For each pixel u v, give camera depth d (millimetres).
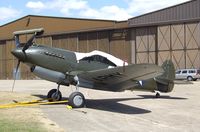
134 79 13742
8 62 67812
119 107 14719
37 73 15180
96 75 13727
